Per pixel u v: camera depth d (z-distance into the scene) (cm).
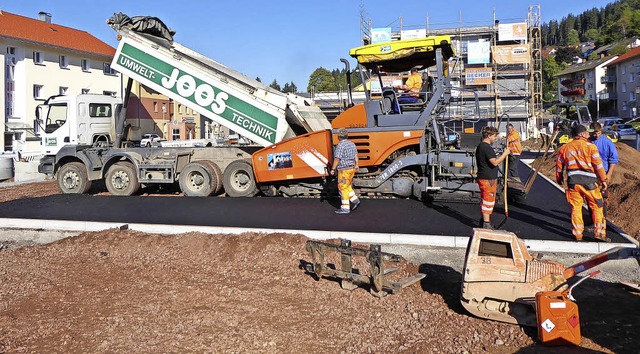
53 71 4216
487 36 4709
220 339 506
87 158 1334
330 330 526
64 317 570
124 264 768
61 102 1625
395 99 1073
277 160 1139
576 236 727
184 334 518
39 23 4497
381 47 1045
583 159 721
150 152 1315
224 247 786
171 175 1274
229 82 1227
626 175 1363
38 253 834
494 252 546
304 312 574
